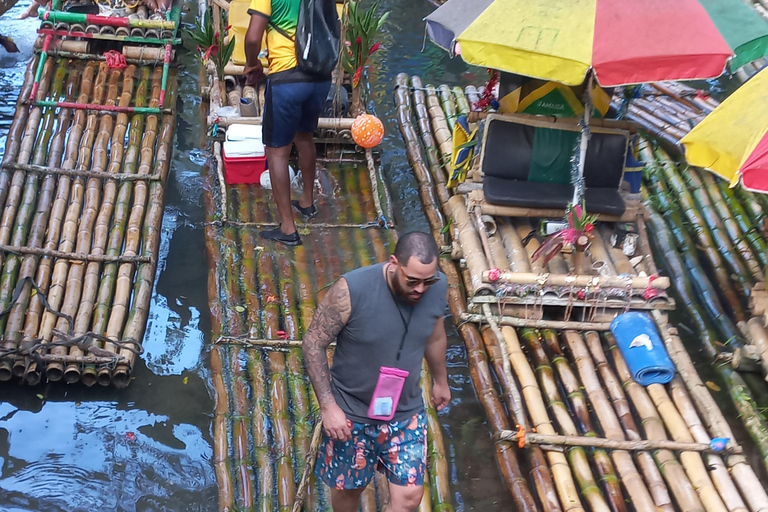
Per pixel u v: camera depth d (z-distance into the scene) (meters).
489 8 4.65
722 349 4.99
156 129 6.44
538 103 5.40
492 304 4.95
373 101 7.49
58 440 4.16
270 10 5.00
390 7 9.29
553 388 4.55
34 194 5.57
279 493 3.90
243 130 6.00
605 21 4.43
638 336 4.66
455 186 5.70
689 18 4.44
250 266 5.31
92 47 7.25
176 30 7.45
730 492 3.98
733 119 4.28
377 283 2.94
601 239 5.35
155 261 5.28
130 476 4.01
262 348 4.75
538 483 4.02
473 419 4.52
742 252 5.73
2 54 7.37
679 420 4.36
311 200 5.84
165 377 4.58
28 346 4.30
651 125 6.97
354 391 3.09
